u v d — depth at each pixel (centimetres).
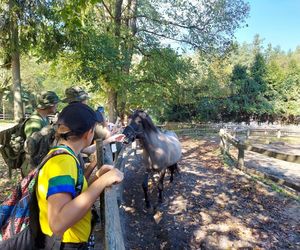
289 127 2692
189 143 1505
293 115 3086
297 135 2120
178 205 615
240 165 864
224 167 916
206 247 490
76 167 134
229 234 524
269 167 1087
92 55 900
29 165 263
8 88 1227
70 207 121
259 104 2948
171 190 688
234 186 738
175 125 2234
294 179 937
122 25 1234
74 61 996
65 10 388
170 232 521
